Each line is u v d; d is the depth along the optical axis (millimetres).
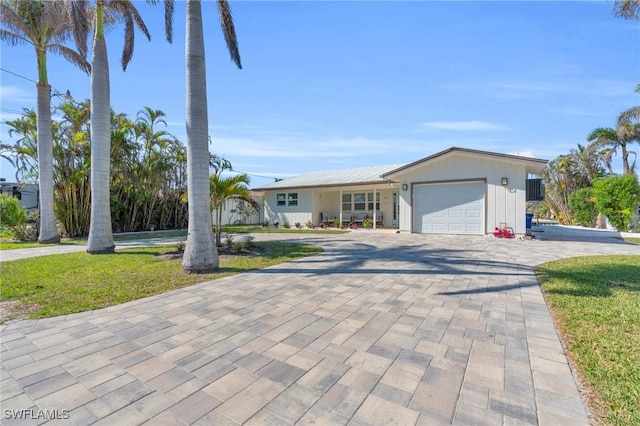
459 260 7109
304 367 2490
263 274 5883
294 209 19469
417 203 13594
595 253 8055
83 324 3447
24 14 10156
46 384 2277
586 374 2338
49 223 11406
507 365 2494
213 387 2227
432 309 3848
